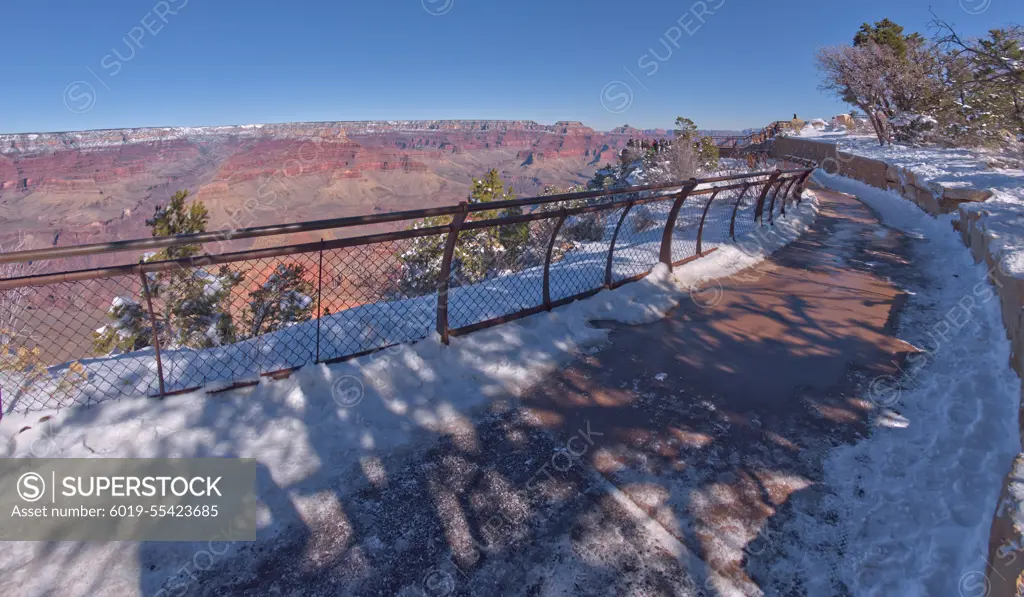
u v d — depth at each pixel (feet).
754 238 26.30
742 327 15.46
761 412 10.86
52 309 10.96
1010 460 8.74
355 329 13.07
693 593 6.61
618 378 12.34
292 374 10.83
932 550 7.09
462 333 13.58
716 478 8.80
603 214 32.04
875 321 15.85
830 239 28.68
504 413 10.81
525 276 19.39
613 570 6.95
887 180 49.19
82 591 6.47
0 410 8.79
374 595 6.57
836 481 8.70
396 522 7.79
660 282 18.83
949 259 22.84
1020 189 29.48
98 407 9.38
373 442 9.61
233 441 9.23
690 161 48.93
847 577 6.82
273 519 7.73
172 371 10.84
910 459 9.16
